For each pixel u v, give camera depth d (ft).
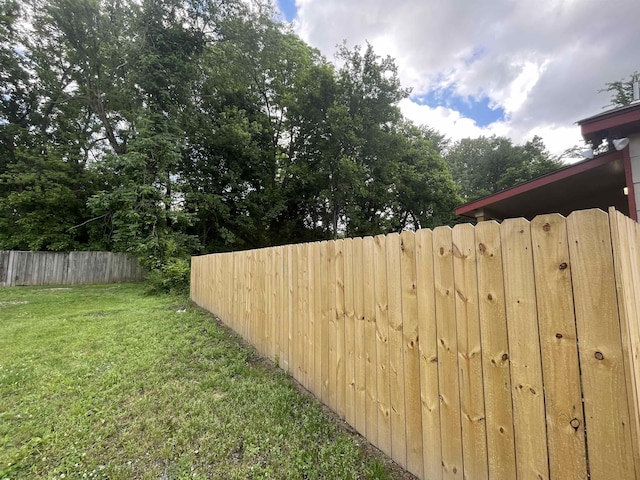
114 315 19.20
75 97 46.11
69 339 13.71
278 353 10.53
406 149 53.42
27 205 42.29
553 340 3.65
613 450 3.17
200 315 18.71
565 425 3.52
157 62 36.40
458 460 4.64
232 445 6.29
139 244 33.76
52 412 7.67
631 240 3.76
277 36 44.68
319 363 8.20
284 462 5.74
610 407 3.21
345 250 7.30
